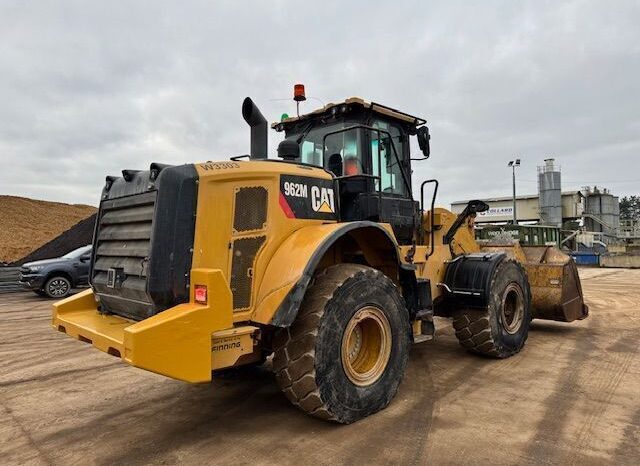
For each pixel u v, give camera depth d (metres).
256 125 4.29
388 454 3.03
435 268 5.36
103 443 3.32
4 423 3.71
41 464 3.03
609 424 3.46
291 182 3.75
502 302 5.32
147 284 3.18
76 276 12.14
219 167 3.41
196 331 2.95
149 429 3.54
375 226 3.91
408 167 5.42
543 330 7.00
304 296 3.47
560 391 4.21
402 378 3.93
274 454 3.07
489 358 5.36
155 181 3.29
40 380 4.82
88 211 31.05
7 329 7.64
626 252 28.17
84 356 5.82
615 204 40.75
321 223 3.96
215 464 2.96
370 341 3.82
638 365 5.05
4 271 12.90
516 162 31.12
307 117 5.12
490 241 7.55
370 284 3.69
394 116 5.08
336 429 3.43
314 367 3.28
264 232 3.53
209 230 3.28
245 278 3.40
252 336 3.30
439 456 2.99
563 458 2.95
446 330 7.05
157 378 4.84
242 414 3.79
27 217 25.86
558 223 34.56
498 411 3.74
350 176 4.20
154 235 3.19
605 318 8.07
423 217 5.60
